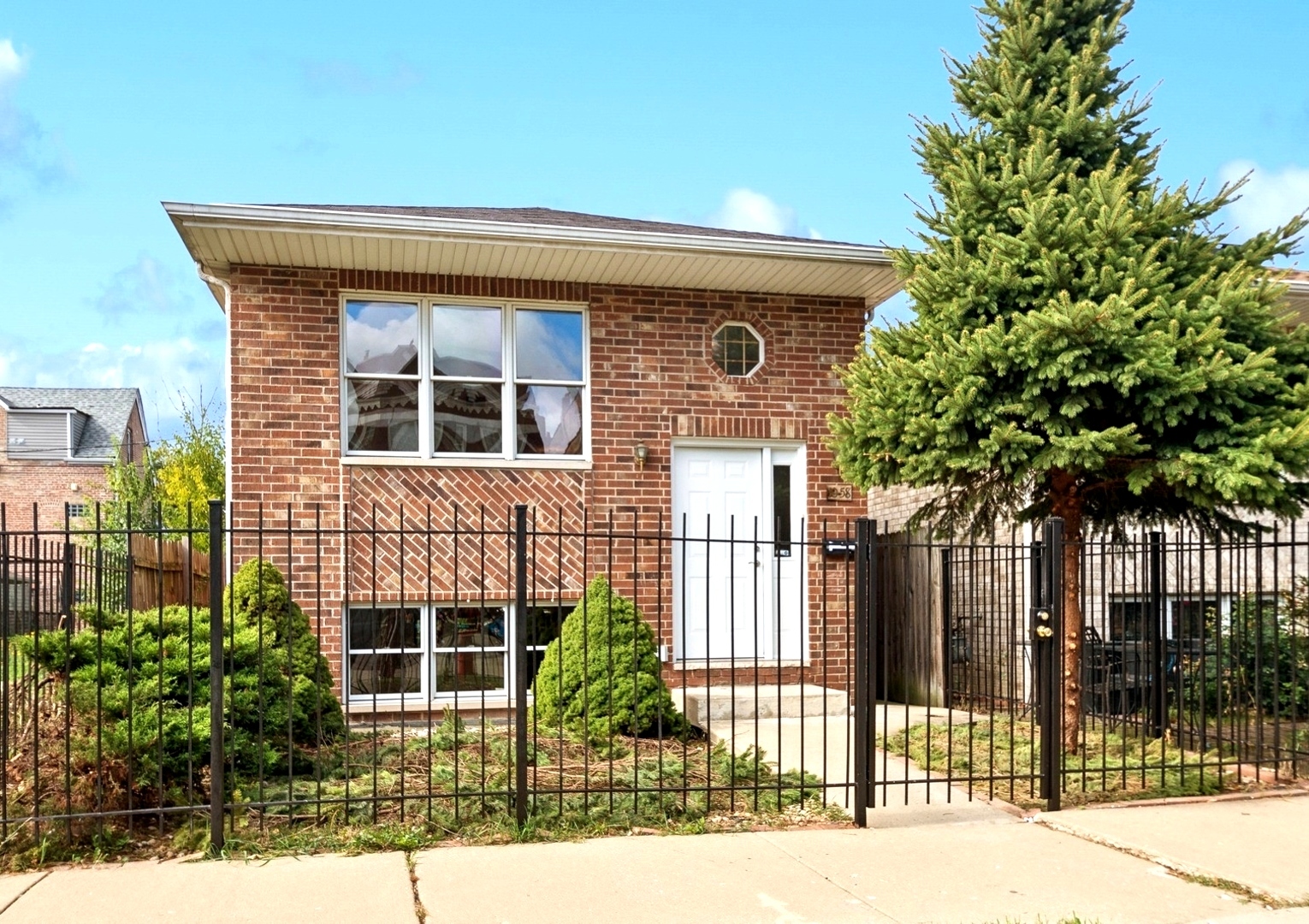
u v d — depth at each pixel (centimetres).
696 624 1116
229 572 939
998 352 790
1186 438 802
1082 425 820
